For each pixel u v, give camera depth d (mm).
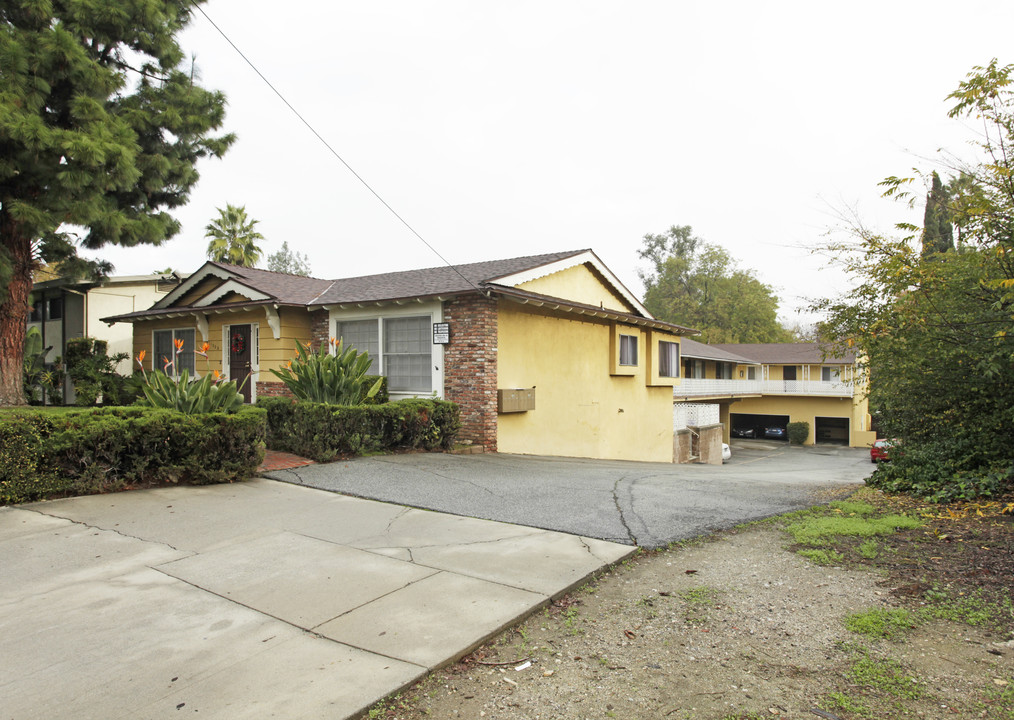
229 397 8781
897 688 3096
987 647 3520
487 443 11352
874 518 6402
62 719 2752
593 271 15367
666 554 5238
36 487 6555
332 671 3178
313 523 5965
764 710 2914
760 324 51844
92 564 4762
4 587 4297
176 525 5820
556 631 3760
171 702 2893
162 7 12969
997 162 6895
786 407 41875
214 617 3828
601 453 15641
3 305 12141
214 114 14453
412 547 5242
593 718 2861
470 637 3557
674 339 20484
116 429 7078
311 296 14023
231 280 13844
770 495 8031
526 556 5020
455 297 11547
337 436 9469
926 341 7492
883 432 9328
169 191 15141
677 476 10125
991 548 5211
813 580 4586
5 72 10133
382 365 12664
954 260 7406
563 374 14062
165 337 16141
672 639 3650
